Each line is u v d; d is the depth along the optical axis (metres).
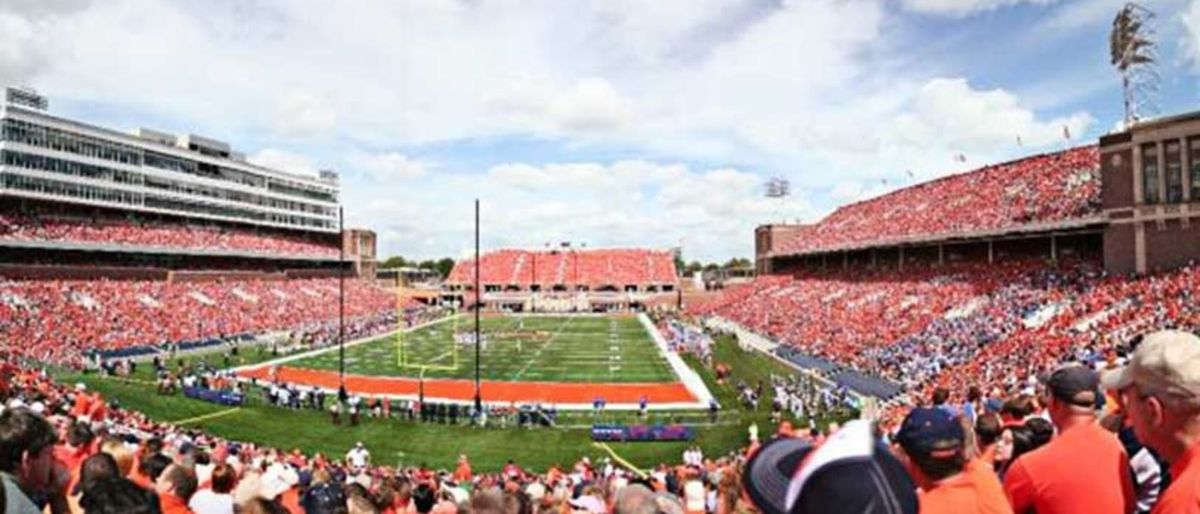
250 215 112.81
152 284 79.81
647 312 118.75
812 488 2.90
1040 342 37.69
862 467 2.90
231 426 34.81
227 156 112.12
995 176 73.88
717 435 33.53
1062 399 4.57
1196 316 32.00
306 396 40.72
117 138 88.56
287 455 26.64
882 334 54.56
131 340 62.38
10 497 4.14
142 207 92.62
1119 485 4.31
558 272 138.12
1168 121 43.25
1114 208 46.41
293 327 82.94
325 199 130.75
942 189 81.88
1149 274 43.06
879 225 82.56
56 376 46.72
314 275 117.31
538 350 66.88
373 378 50.62
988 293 53.16
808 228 116.75
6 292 62.38
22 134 76.12
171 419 35.75
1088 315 39.69
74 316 63.31
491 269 138.62
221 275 93.88
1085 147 66.94
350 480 13.27
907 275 69.44
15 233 71.44
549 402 41.75
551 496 11.30
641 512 5.49
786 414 36.69
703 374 51.34
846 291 74.25
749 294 99.12
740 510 5.50
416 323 95.38
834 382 45.72
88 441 9.65
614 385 47.16
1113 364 17.62
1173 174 43.16
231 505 7.43
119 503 4.08
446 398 43.34
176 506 6.81
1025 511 4.51
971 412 12.20
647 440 32.94
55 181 80.00
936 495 3.94
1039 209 57.62
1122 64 50.75
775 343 66.56
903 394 36.44
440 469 28.86
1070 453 4.39
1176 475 3.36
